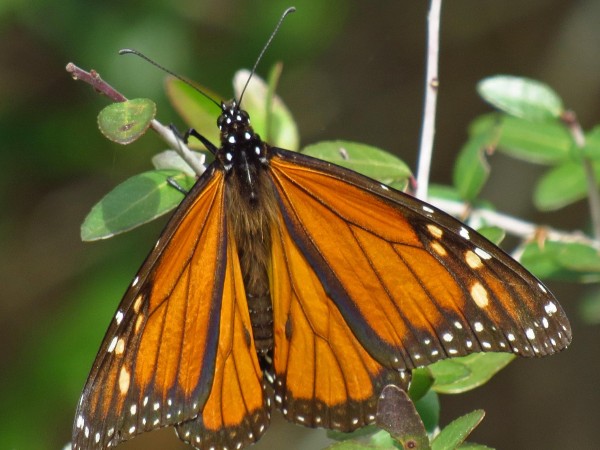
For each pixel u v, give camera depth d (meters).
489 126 1.02
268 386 0.96
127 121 0.94
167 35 1.26
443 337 0.94
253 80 1.00
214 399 0.95
